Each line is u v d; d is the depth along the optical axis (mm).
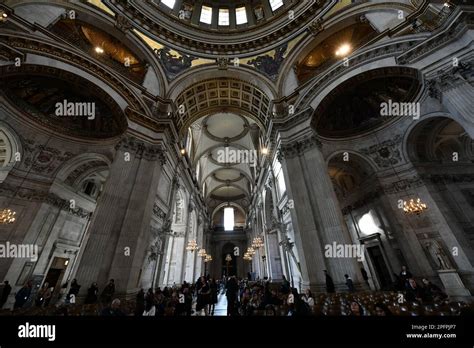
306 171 10930
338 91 10945
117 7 13219
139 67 14273
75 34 11609
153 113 12758
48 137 11141
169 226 13672
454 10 7375
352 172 13414
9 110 9820
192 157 23984
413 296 6324
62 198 11781
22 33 8367
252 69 15312
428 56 8172
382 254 11477
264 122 17062
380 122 11664
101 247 8508
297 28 14688
